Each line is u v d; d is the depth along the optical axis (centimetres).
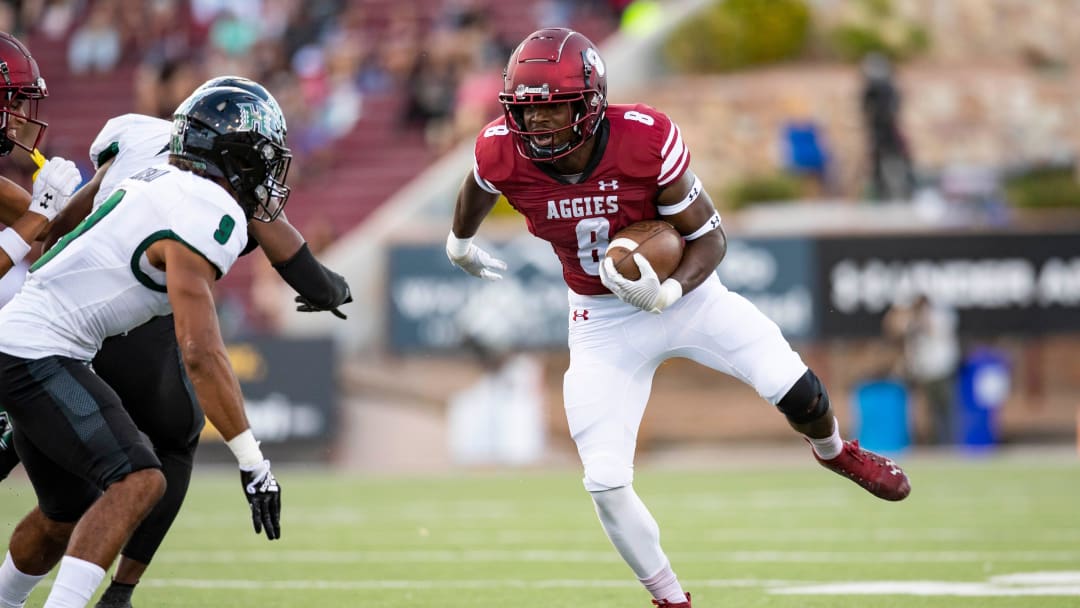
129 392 1498
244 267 5438
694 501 3225
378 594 1850
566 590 1888
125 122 1559
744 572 2050
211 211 1309
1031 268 4831
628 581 1977
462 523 2820
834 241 4819
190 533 2656
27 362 1298
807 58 6638
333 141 5884
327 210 5716
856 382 5003
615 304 1533
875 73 5697
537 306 4822
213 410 1273
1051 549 2286
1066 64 6888
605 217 1486
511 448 4688
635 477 4000
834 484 3628
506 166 1488
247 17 6228
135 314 1331
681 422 5216
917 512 2906
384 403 4881
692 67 6462
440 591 1880
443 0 6281
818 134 5984
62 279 1311
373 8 6294
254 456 1288
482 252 1720
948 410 4791
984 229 4844
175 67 5772
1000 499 3159
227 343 4541
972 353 5003
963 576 1975
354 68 6072
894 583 1912
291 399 4559
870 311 4819
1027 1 7038
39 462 1389
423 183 5575
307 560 2236
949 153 6225
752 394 5241
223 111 1353
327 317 5109
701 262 1499
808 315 4816
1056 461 4309
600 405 1505
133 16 6334
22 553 1434
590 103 1426
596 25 6388
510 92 1423
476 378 4956
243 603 1769
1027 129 6328
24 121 1554
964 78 6569
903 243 4822
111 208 1323
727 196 5609
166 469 1529
